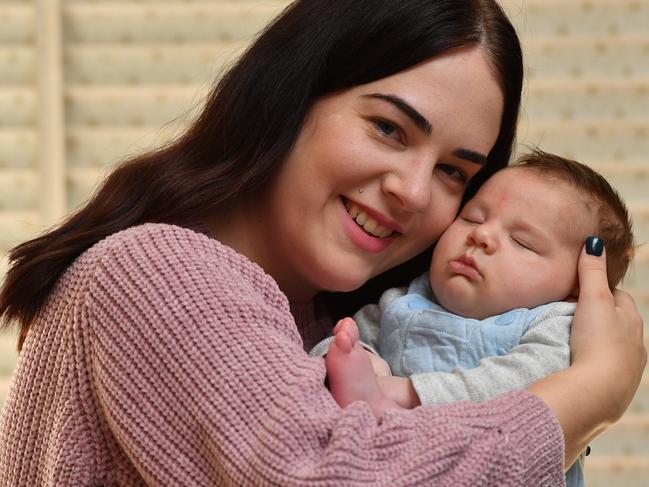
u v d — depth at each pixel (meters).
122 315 0.95
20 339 1.17
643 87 2.81
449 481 0.83
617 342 1.10
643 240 2.75
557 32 2.85
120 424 0.92
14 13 2.79
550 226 1.24
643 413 2.71
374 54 1.11
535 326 1.17
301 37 1.14
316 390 0.88
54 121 2.78
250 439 0.85
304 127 1.14
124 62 2.84
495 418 0.89
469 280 1.25
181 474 0.88
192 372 0.90
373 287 1.40
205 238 1.02
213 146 1.16
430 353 1.21
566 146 2.81
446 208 1.21
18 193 2.79
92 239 1.08
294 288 1.25
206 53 2.83
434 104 1.11
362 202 1.13
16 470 1.04
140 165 1.17
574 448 0.98
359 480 0.81
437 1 1.12
